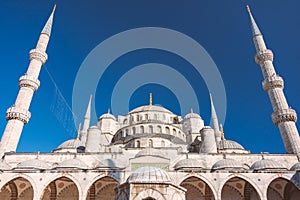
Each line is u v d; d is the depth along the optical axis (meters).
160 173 18.14
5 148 50.22
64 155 50.22
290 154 50.03
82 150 58.88
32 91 58.94
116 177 40.81
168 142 55.12
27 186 46.34
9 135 51.62
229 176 40.66
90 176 40.91
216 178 40.56
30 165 42.62
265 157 50.28
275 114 55.06
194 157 49.78
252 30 69.50
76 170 41.50
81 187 39.88
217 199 38.78
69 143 60.16
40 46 65.25
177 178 40.56
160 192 17.05
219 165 43.34
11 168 44.00
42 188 39.69
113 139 65.81
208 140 54.00
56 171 41.16
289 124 52.72
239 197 46.22
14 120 53.38
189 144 62.59
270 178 40.28
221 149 58.16
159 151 48.22
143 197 16.88
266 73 60.47
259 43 65.69
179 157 49.28
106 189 47.12
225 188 47.03
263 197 38.81
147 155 44.06
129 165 43.25
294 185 41.38
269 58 62.31
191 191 46.69
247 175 40.72
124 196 17.61
